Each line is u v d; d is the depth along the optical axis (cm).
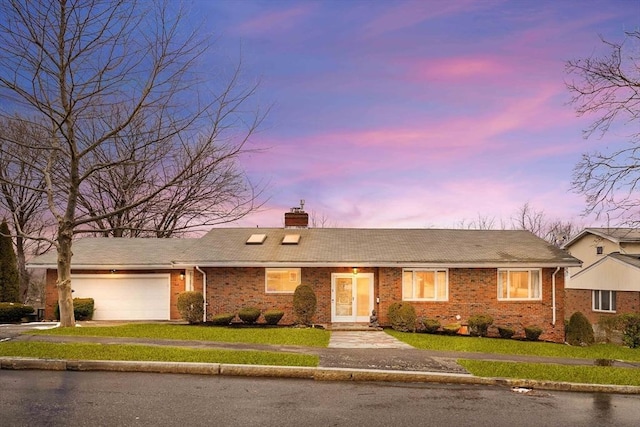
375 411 867
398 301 2230
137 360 1164
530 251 2353
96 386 980
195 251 2341
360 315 2277
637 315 2177
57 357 1177
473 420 838
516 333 2239
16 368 1139
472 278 2258
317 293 2273
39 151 2161
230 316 2128
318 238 2534
